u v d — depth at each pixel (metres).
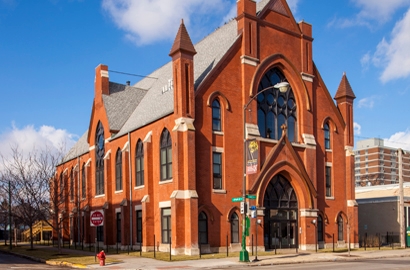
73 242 51.66
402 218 42.81
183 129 31.38
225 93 34.09
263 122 36.44
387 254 33.44
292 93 38.88
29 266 26.92
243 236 26.67
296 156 36.34
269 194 35.47
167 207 33.22
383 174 160.38
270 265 25.41
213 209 32.25
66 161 56.00
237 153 34.16
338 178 41.03
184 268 23.38
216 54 36.28
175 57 32.31
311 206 36.94
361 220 51.97
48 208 41.97
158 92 41.66
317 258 28.91
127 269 23.42
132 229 37.66
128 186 38.66
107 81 45.94
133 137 38.88
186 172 30.86
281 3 38.81
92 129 47.62
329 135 41.44
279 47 38.03
